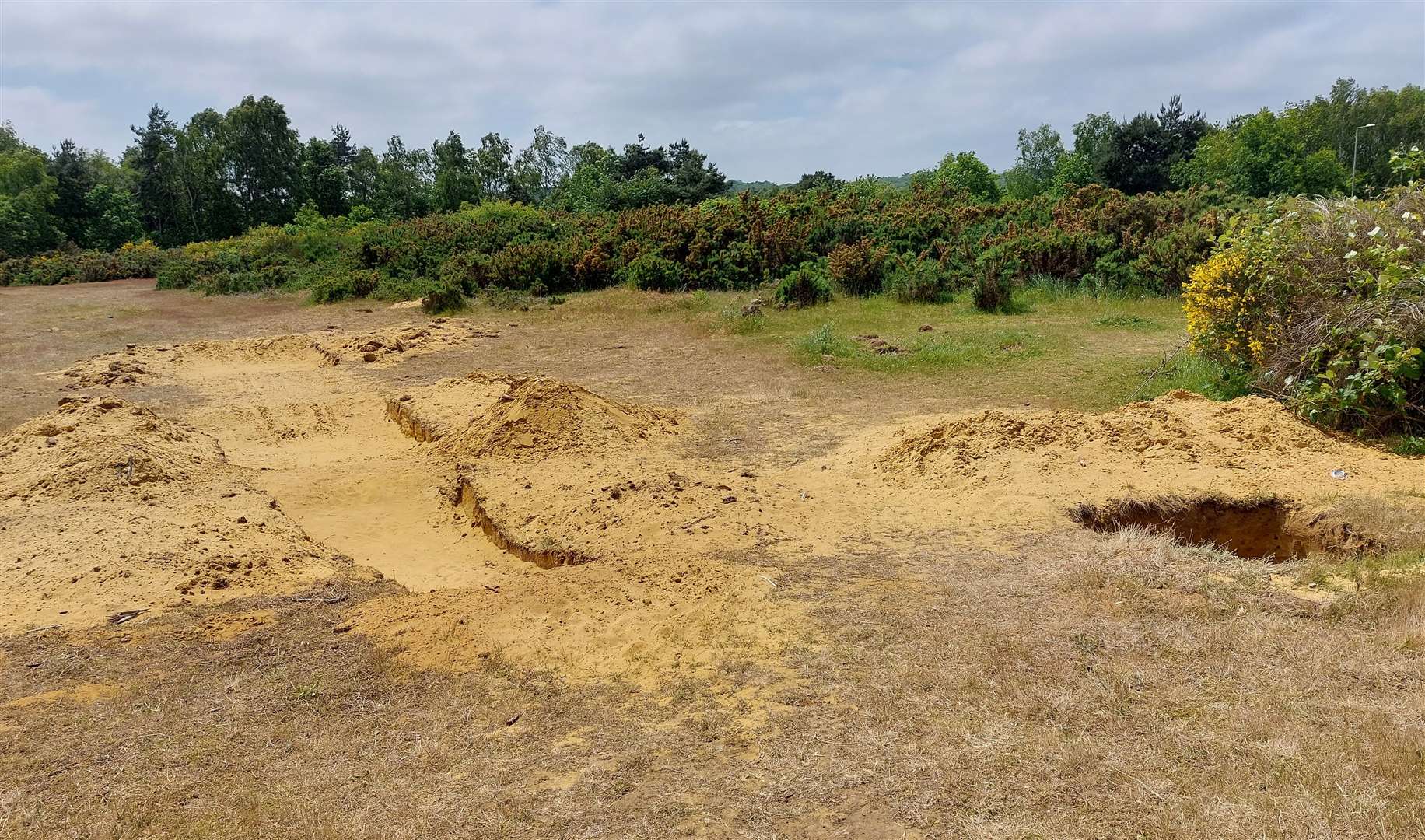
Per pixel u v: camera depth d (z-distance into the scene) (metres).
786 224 23.00
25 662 4.83
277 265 28.08
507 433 9.86
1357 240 9.26
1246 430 8.31
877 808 3.42
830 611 5.21
